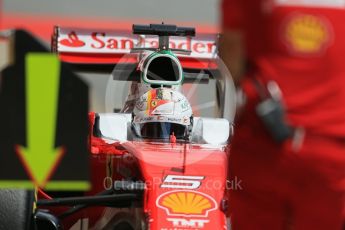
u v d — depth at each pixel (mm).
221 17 11891
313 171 11562
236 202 12070
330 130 11516
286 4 11336
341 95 11531
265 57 11562
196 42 24312
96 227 18969
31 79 14203
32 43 14422
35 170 14094
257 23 11516
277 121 11430
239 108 11828
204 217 15836
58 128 14227
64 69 14297
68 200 17406
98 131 19656
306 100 11492
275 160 11562
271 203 11758
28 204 16016
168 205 15992
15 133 14078
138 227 16656
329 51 11391
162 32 20531
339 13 11367
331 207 11711
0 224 15742
